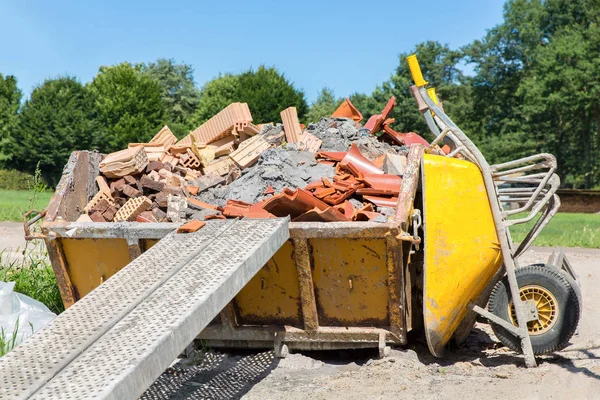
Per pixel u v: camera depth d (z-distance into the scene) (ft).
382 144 21.88
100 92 184.65
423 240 15.40
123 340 9.73
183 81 241.14
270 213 15.56
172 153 21.29
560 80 161.79
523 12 195.93
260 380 14.70
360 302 15.23
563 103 160.45
